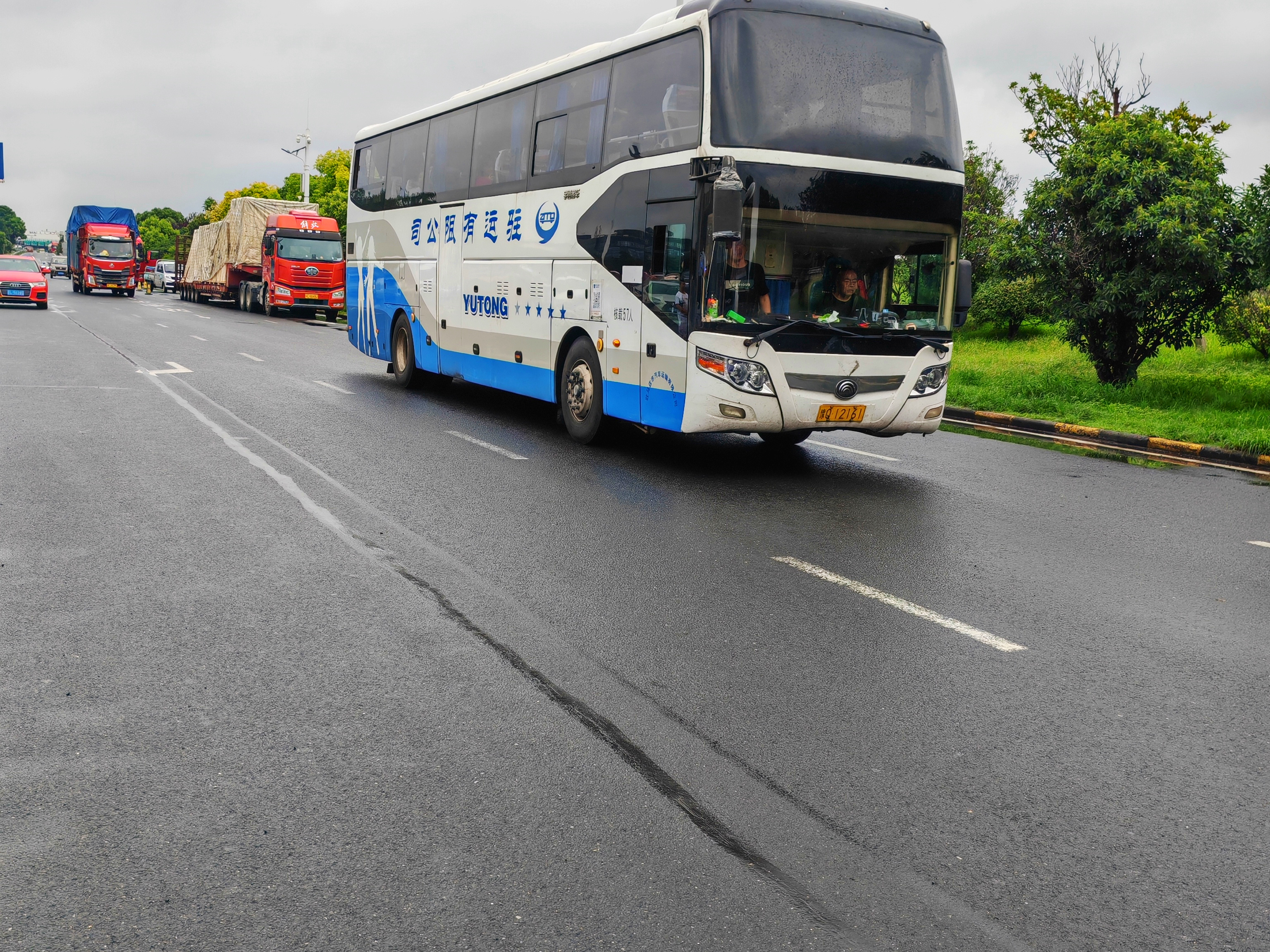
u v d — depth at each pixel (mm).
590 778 3756
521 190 12359
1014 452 12094
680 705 4430
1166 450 12375
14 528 7105
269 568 6344
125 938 2803
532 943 2807
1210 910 3053
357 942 2801
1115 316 16469
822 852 3299
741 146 8930
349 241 18375
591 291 10922
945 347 9719
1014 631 5555
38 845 3244
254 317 39156
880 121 9398
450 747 3977
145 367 17859
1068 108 18641
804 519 8117
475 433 11891
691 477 9773
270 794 3592
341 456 10141
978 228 28625
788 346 9117
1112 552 7406
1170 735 4281
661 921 2918
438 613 5578
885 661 5039
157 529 7180
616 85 10531
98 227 55406
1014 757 4031
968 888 3123
